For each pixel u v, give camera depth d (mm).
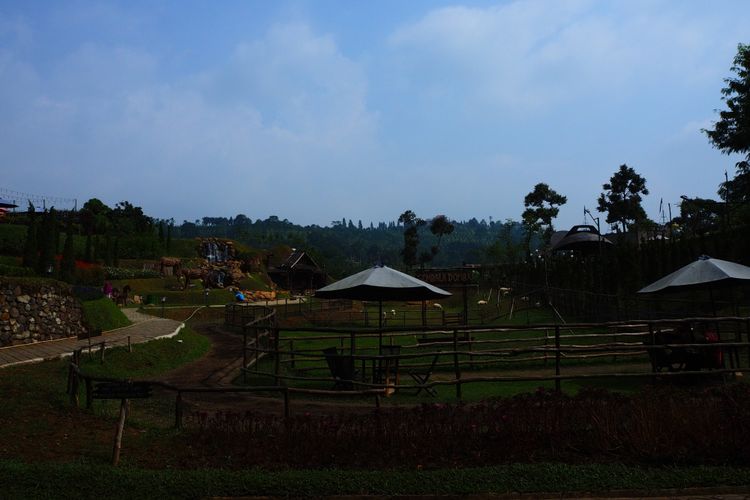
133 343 17641
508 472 6027
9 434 7840
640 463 6402
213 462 6801
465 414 7352
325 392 8492
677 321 10930
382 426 7070
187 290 53250
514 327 10719
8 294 17422
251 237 143125
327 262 111062
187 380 13898
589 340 20797
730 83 29391
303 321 36094
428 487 5750
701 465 6242
